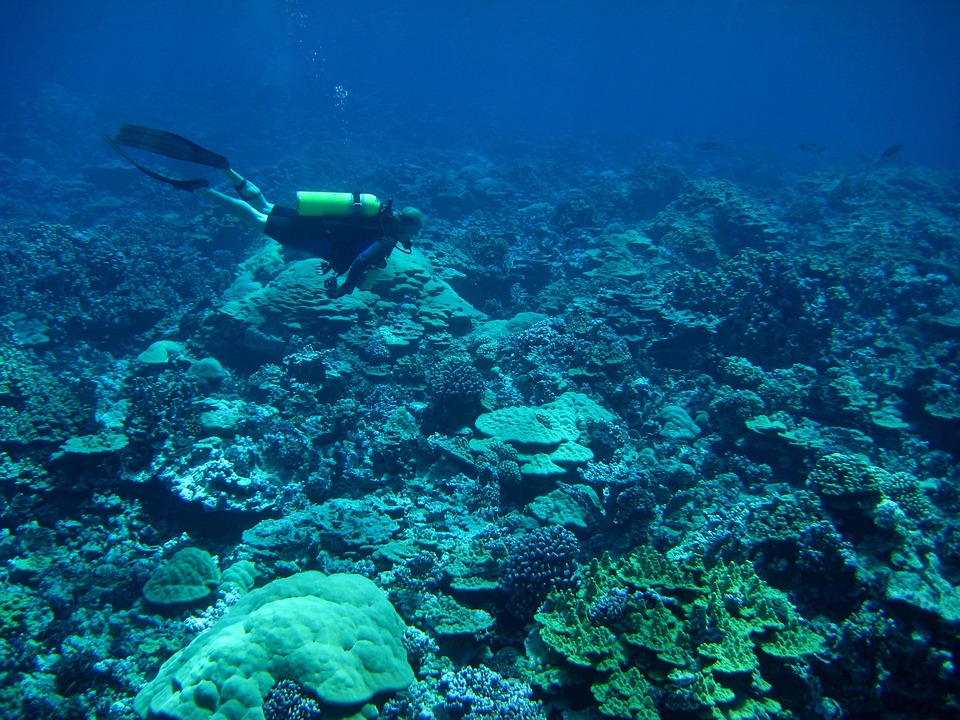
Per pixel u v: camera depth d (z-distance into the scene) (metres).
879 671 5.76
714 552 7.28
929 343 14.16
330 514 8.25
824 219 22.84
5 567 7.74
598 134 56.66
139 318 14.64
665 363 12.90
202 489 8.62
